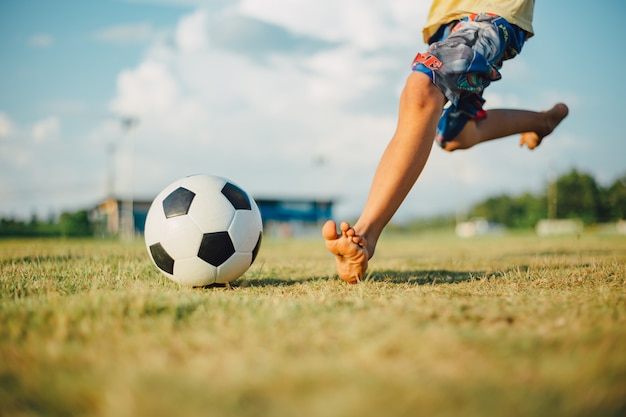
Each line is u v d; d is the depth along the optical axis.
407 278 3.72
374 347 1.44
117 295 2.19
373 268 4.60
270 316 1.89
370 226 3.30
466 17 3.71
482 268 4.52
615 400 1.11
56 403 1.14
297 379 1.21
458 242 14.58
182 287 3.29
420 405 1.07
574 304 2.28
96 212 44.22
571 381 1.22
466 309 2.13
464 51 3.31
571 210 43.81
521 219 46.72
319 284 3.36
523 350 1.45
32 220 30.50
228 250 3.26
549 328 1.77
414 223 55.12
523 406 1.07
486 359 1.37
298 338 1.60
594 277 3.53
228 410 1.05
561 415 1.05
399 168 3.24
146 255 5.72
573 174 44.28
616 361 1.35
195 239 3.19
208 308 2.15
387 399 1.09
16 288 2.81
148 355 1.43
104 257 5.08
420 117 3.24
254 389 1.16
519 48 3.70
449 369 1.30
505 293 2.81
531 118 4.51
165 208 3.30
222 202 3.33
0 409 1.13
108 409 1.09
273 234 43.59
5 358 1.46
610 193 43.44
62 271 3.76
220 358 1.40
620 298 2.46
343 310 2.07
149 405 1.07
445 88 3.29
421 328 1.69
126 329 1.76
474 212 59.16
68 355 1.46
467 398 1.10
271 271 4.29
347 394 1.11
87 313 1.90
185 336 1.64
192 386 1.17
